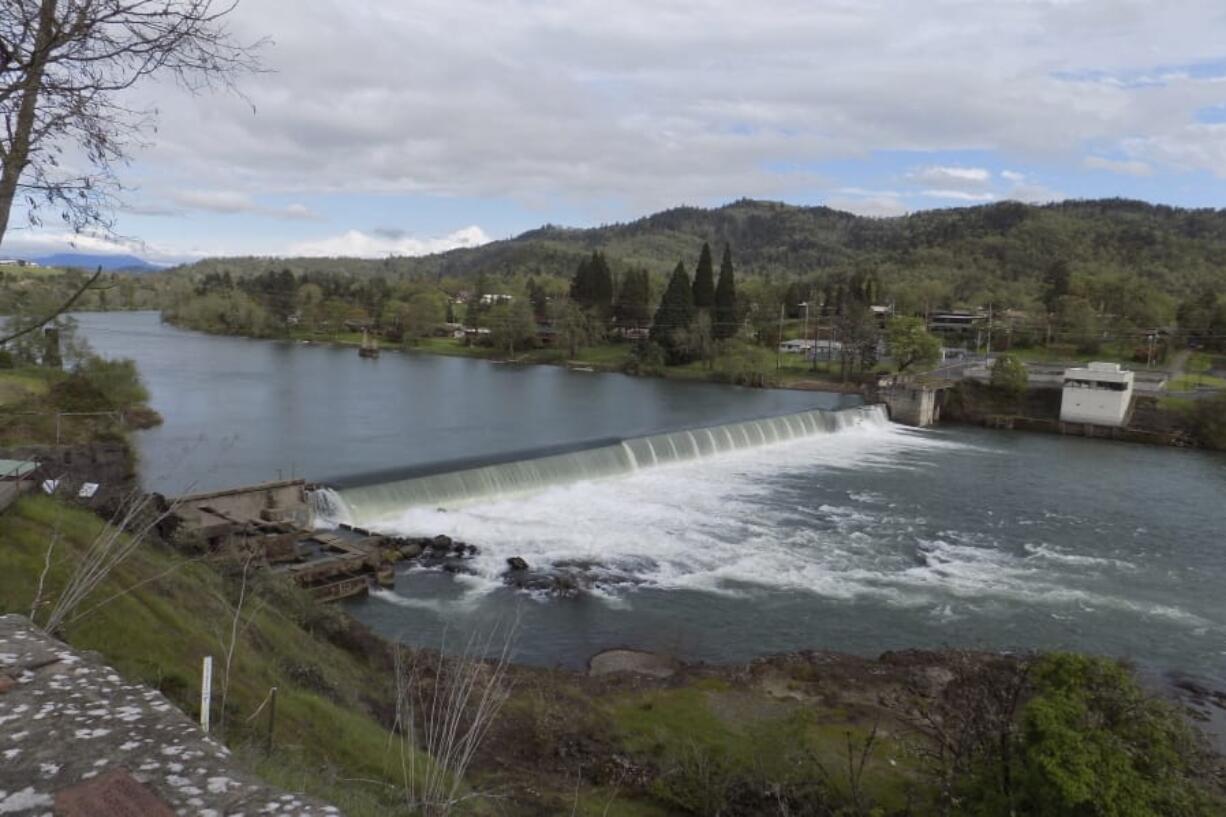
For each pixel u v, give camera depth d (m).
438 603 31.03
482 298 187.88
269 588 23.94
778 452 68.56
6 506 18.03
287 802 3.99
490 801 14.96
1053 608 34.06
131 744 4.35
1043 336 145.00
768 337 148.88
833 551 40.59
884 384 98.19
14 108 6.59
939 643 30.00
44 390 54.31
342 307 167.62
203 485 44.34
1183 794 12.92
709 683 24.88
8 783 3.88
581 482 51.44
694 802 17.45
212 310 153.50
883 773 19.08
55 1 6.50
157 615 15.75
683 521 44.59
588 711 21.92
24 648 5.37
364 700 18.84
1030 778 13.39
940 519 48.06
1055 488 58.72
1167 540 45.12
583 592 33.09
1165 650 30.25
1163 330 131.25
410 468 45.59
